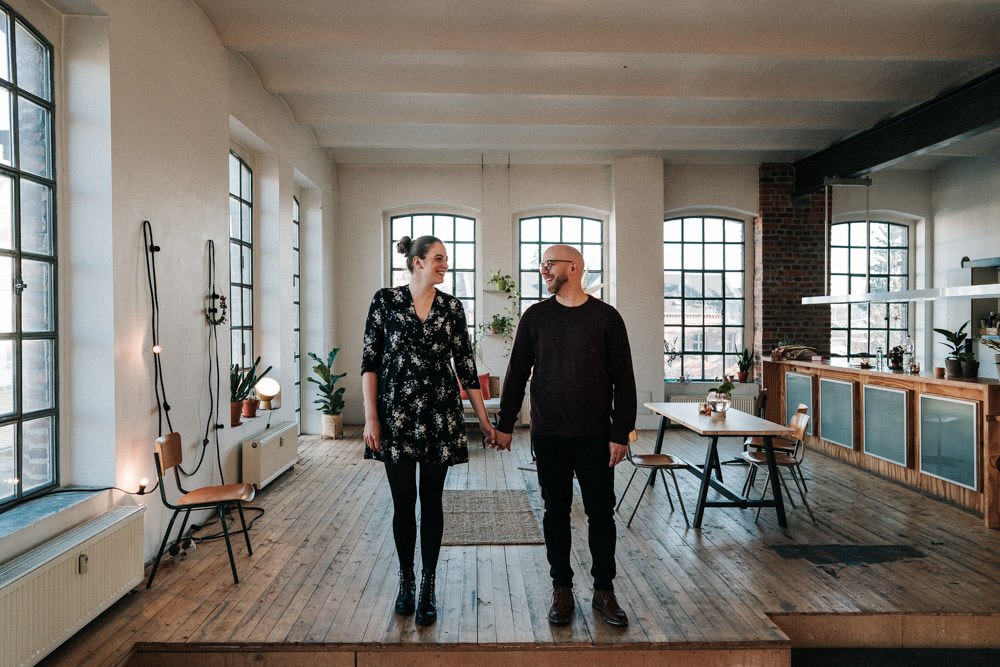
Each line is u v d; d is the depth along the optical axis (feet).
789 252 28.02
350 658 8.51
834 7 15.06
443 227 28.96
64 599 8.09
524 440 24.88
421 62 17.83
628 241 27.43
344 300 28.09
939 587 10.53
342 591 10.26
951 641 9.61
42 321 9.75
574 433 8.86
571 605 9.12
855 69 18.42
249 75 17.40
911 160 27.37
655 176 27.32
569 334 8.89
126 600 9.89
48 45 9.95
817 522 14.19
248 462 16.20
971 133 17.70
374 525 13.92
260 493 16.62
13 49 9.17
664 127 22.99
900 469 17.94
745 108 21.70
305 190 25.31
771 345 27.91
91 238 10.23
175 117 12.71
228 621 9.14
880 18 15.52
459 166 28.25
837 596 10.12
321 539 12.95
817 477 18.62
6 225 8.97
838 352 29.09
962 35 16.08
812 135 24.39
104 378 10.22
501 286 27.58
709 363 29.25
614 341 8.88
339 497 16.30
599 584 9.23
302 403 25.80
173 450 10.94
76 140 10.21
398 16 15.43
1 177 8.88
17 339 9.16
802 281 28.02
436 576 10.95
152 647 8.52
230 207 17.84
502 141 24.95
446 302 9.07
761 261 28.04
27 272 9.41
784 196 28.02
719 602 9.86
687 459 21.33
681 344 29.19
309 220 25.36
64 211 10.20
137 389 11.01
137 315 11.04
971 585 10.62
